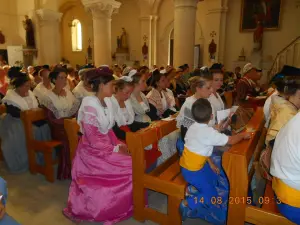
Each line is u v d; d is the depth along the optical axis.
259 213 1.94
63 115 3.45
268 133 2.14
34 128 3.49
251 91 5.23
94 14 10.56
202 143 2.10
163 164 2.84
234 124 2.77
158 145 3.20
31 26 14.64
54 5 14.42
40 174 3.42
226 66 13.77
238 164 1.93
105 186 2.42
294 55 11.09
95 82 2.47
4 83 5.33
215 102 3.01
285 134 1.65
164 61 15.81
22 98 3.56
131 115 3.24
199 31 14.15
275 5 12.29
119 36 16.62
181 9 8.25
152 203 2.83
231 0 13.15
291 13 12.05
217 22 13.11
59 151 3.30
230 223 2.07
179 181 2.34
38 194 2.95
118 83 3.02
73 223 2.45
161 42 15.70
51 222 2.46
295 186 1.67
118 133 2.99
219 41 13.29
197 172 2.21
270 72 11.57
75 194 2.51
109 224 2.40
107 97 2.63
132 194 2.51
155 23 15.53
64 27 17.84
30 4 14.84
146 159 2.80
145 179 2.37
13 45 15.95
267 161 2.12
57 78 3.44
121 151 2.64
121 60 16.22
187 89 6.33
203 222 2.51
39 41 14.62
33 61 15.12
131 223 2.46
